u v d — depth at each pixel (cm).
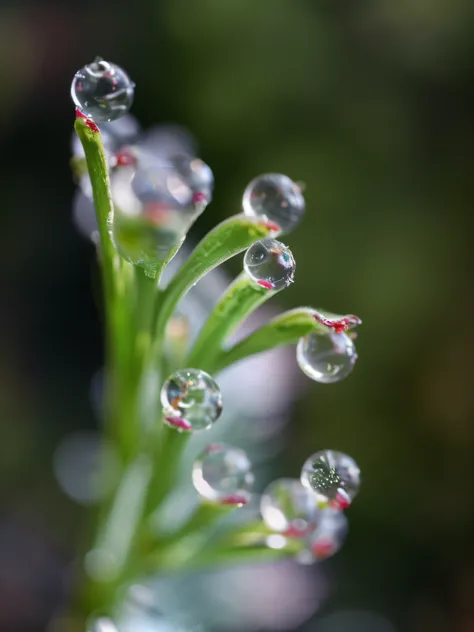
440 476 14
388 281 14
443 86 15
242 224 6
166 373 7
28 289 16
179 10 16
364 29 16
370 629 12
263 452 9
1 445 14
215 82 15
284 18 15
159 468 7
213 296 8
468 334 14
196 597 9
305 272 15
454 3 15
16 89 16
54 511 13
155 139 11
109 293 6
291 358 11
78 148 7
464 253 14
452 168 15
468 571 14
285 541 7
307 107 15
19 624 12
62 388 15
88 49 16
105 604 7
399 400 14
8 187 16
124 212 6
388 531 14
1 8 17
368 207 15
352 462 6
